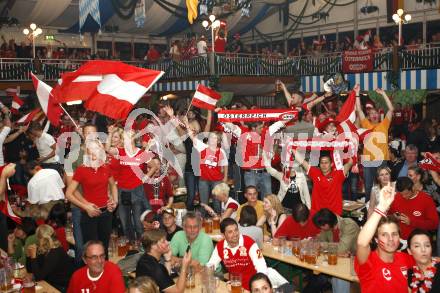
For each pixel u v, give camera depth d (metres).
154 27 25.42
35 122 10.62
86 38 26.61
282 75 21.02
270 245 6.74
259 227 6.61
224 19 23.28
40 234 6.10
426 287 4.19
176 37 28.89
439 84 16.95
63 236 7.06
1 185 6.55
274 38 27.30
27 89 19.91
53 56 22.39
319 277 6.51
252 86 20.42
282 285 5.54
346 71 19.34
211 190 9.32
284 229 6.83
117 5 21.62
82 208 6.17
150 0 23.19
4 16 22.53
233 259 5.65
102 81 7.53
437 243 6.83
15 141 11.64
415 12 21.58
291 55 23.41
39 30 20.31
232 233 5.55
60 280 6.10
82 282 4.88
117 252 6.68
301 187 8.88
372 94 18.20
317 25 25.22
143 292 3.78
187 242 6.14
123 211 7.95
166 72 21.72
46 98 7.98
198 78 19.98
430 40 21.22
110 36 27.05
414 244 4.18
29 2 22.03
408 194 6.45
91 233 6.41
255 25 27.62
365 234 3.83
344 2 23.88
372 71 18.55
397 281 4.03
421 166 7.49
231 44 23.42
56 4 22.30
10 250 6.91
